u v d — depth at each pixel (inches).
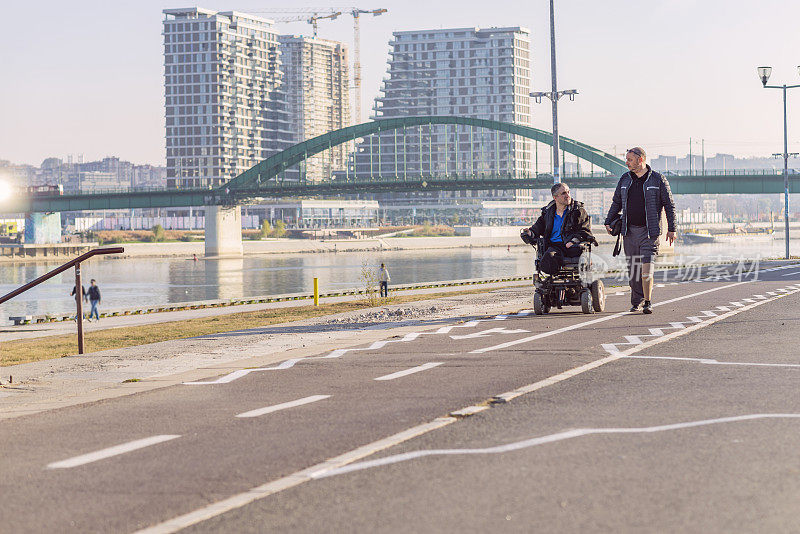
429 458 224.5
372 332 579.2
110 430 276.1
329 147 6604.3
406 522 173.6
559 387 328.5
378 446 239.9
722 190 4785.9
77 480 214.4
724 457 217.3
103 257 7017.7
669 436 241.6
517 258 6254.9
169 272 4931.1
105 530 175.0
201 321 1155.3
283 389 348.8
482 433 252.5
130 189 6934.1
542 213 655.8
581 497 186.9
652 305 703.1
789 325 532.1
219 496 196.5
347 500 189.8
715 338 473.1
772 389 312.2
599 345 453.4
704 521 169.8
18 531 176.1
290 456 232.7
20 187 6663.4
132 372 430.0
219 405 316.2
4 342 1050.7
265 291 3312.0
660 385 327.0
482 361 409.1
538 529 167.3
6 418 305.1
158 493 200.5
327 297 1691.7
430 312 753.6
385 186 6176.2
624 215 621.0
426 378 363.3
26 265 6067.9
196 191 6732.3
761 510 175.6
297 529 171.6
